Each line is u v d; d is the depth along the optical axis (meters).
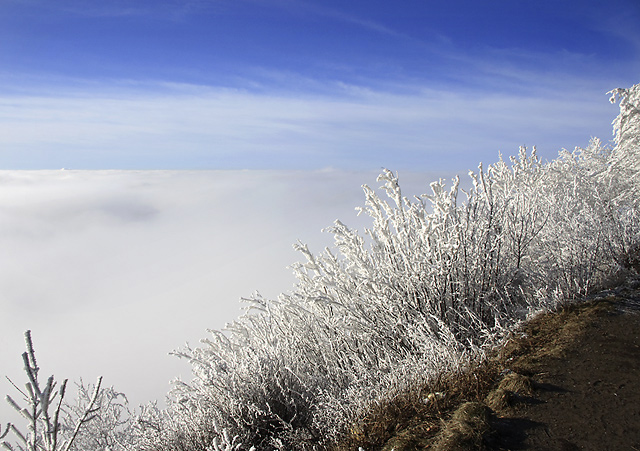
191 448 4.20
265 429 4.17
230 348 5.30
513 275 4.90
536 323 4.21
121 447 4.59
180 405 4.53
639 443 2.42
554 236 5.04
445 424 2.96
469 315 4.54
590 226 4.92
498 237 4.66
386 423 3.27
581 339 3.66
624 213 5.53
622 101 8.11
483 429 2.76
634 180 7.01
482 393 3.26
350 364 4.81
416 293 4.72
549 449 2.53
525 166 7.15
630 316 3.85
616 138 8.20
